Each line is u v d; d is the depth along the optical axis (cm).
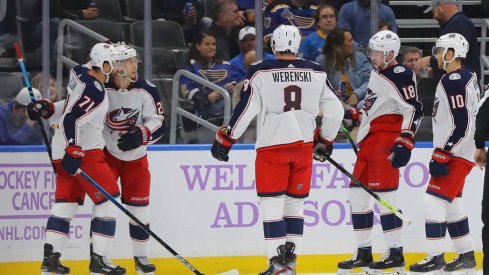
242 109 1766
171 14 2070
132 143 1827
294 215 1841
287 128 1778
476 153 1716
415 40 2238
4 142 2009
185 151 2003
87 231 1980
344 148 2056
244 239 2025
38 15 2036
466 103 1820
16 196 1956
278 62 1783
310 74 1792
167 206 2000
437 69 2155
